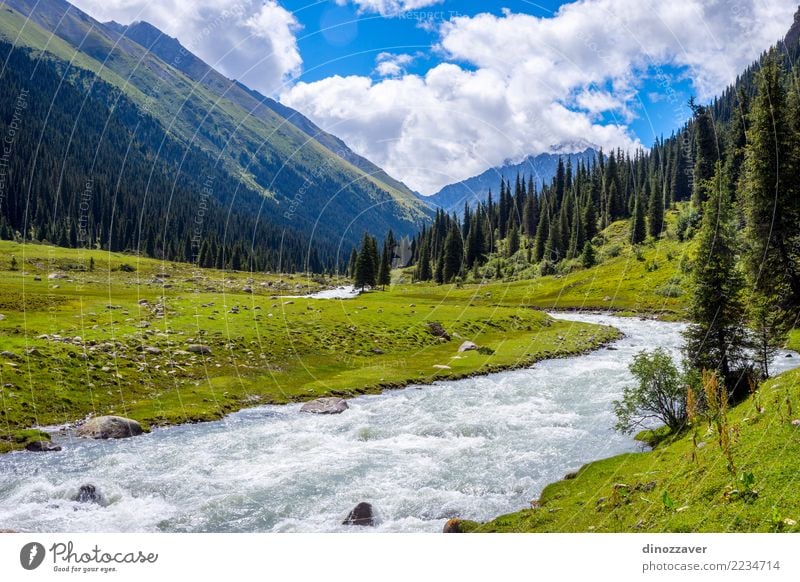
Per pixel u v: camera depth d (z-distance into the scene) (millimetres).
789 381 18609
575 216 124875
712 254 26219
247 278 115500
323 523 16609
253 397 32781
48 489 18734
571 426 26984
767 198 31781
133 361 33812
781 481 11055
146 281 94562
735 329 25359
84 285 78125
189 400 30625
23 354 30219
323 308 57156
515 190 142250
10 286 61781
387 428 27219
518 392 35500
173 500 18312
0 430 23719
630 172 151125
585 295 93625
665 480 14367
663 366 22141
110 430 25094
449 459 22391
